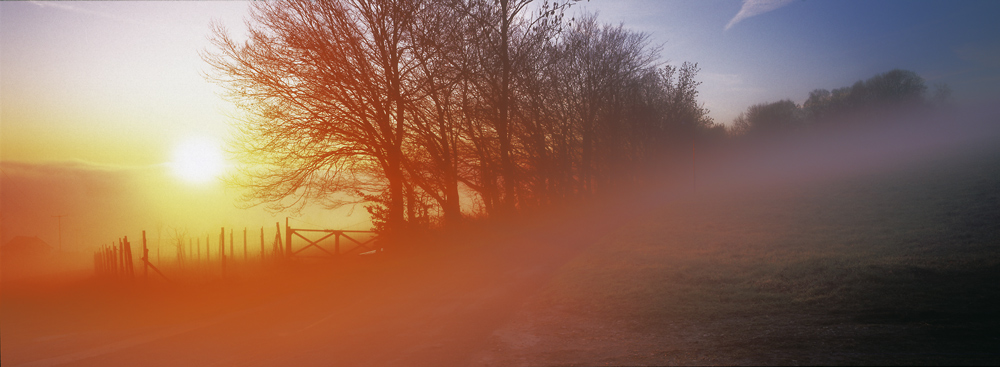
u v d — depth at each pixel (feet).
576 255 61.36
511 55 82.38
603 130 126.82
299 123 67.92
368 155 72.18
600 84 117.39
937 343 20.31
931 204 89.56
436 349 27.07
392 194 72.08
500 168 86.28
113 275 69.67
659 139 155.94
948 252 43.80
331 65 67.77
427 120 76.89
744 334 24.48
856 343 21.24
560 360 23.18
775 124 328.29
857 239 58.95
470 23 75.97
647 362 21.52
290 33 67.10
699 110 156.87
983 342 19.99
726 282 38.34
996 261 37.52
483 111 79.66
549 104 102.99
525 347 26.13
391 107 72.95
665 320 28.78
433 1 73.05
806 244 57.72
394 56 71.00
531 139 92.94
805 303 29.99
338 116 69.21
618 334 26.94
